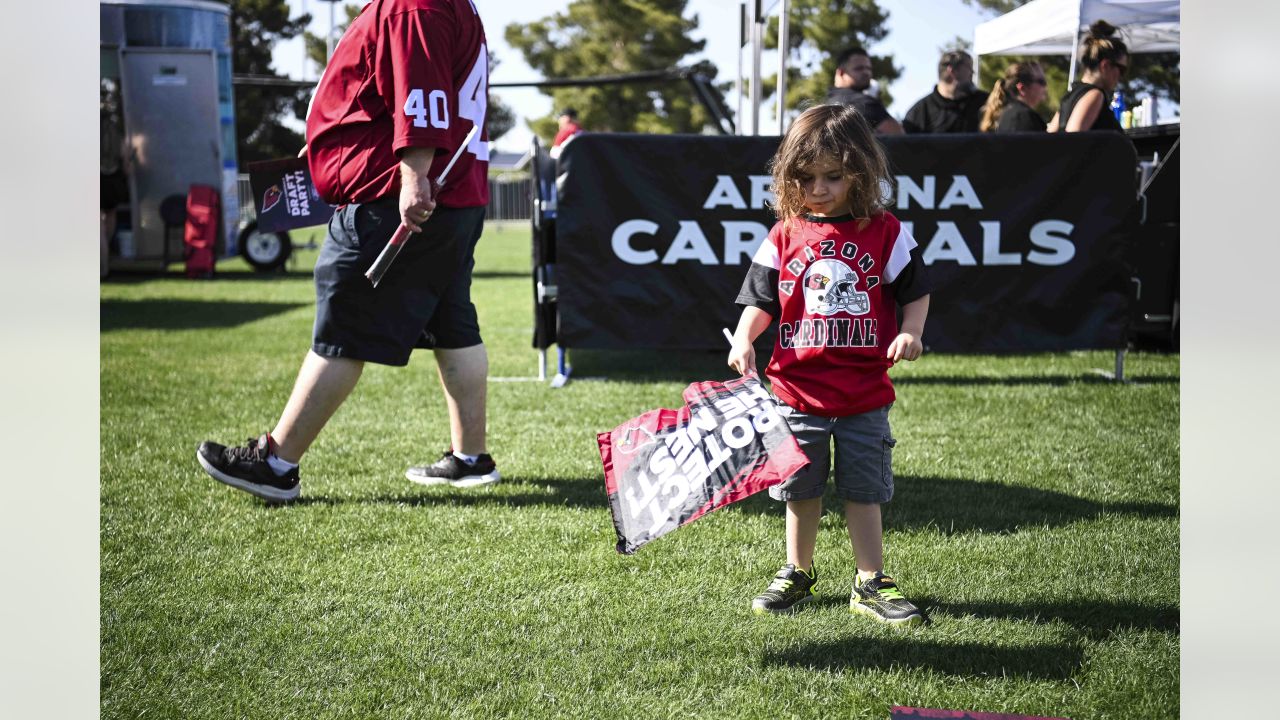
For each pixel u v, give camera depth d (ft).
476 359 11.65
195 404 16.21
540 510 10.78
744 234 17.83
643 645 7.47
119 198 42.78
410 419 15.31
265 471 10.75
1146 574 8.95
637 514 7.23
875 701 6.62
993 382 18.19
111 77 42.78
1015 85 21.49
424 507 10.89
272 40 132.05
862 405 7.96
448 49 9.93
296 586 8.61
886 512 10.73
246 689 6.77
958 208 17.97
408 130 9.64
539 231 18.28
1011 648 7.45
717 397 7.72
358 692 6.73
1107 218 17.95
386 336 10.56
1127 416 15.39
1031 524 10.37
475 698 6.66
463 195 10.52
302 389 10.66
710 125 117.91
